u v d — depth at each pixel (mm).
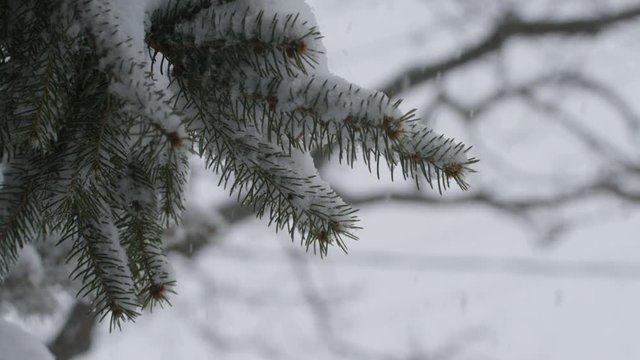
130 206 1222
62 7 1140
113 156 1179
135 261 1229
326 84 1180
